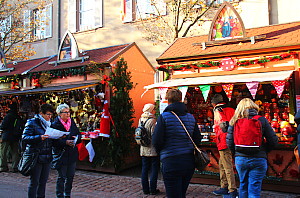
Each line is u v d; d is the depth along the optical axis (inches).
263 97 240.8
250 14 363.6
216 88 255.3
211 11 367.6
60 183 168.4
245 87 247.8
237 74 221.0
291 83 204.5
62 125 171.3
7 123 270.7
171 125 124.3
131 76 291.3
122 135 271.0
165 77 248.8
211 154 220.7
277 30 244.4
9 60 499.5
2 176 259.3
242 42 234.5
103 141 270.4
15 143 274.4
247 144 133.5
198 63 233.8
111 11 469.1
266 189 204.1
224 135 181.8
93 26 486.9
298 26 240.2
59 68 304.0
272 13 357.1
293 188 195.2
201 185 220.8
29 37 543.5
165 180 122.6
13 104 282.5
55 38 535.8
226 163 181.9
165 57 244.5
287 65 205.9
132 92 304.7
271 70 210.4
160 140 123.0
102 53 315.9
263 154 135.1
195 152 125.2
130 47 309.0
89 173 271.7
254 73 214.8
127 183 231.1
